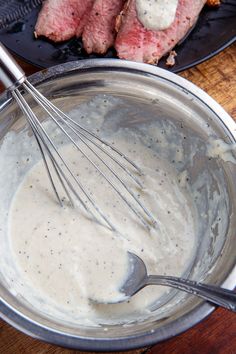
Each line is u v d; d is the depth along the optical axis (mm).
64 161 562
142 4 615
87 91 509
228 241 451
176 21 616
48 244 527
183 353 497
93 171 561
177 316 417
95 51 630
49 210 542
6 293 440
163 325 414
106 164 531
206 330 500
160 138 552
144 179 557
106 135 573
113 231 527
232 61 614
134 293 483
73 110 539
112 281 502
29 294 492
